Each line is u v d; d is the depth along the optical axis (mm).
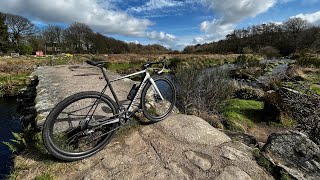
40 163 2451
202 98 7996
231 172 2379
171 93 3707
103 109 3643
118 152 2703
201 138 2996
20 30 47750
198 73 9594
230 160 2574
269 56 45406
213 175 2344
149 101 4027
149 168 2434
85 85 6016
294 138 2887
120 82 6438
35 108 3922
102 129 2838
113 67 22125
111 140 2934
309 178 2352
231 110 7727
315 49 46594
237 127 6148
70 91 5242
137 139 2986
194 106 7344
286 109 6715
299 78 13203
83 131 2619
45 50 50938
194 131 3139
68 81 6660
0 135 7363
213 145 2869
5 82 12930
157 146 2826
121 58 30250
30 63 18406
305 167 2523
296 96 6016
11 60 20062
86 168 2418
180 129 3186
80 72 9047
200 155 2664
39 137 2639
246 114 7461
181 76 9344
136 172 2369
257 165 2527
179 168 2441
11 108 10305
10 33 47062
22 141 2826
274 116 6836
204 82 8789
